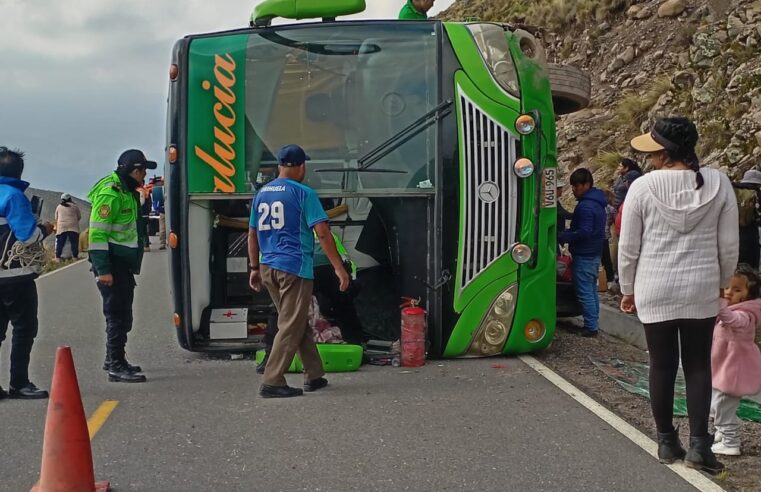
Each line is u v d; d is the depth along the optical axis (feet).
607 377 22.16
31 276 20.65
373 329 25.18
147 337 29.35
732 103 44.06
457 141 23.31
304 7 24.84
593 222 27.45
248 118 23.67
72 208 63.21
